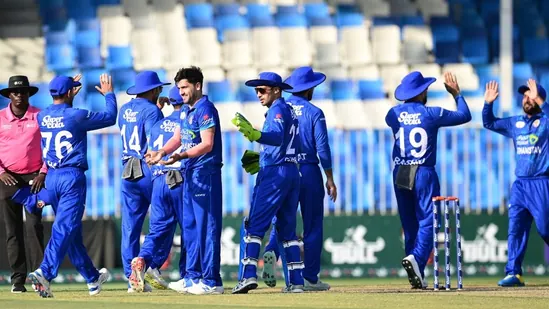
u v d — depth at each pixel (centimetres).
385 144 5797
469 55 7200
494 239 5300
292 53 7106
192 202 3212
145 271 3494
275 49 7119
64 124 3344
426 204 3581
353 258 5256
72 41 7075
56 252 3306
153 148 3594
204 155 3195
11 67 6962
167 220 3534
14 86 3641
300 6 7338
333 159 5644
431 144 3584
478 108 6794
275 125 3148
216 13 7262
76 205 3356
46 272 3288
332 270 5253
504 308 2636
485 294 3222
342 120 6644
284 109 3195
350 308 2617
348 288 3794
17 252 3734
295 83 3569
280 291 3450
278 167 3212
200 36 7131
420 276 3559
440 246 5281
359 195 5541
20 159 3688
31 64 7000
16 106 3684
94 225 5119
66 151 3350
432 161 3591
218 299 2988
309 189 3528
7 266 5066
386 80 6981
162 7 7281
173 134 3562
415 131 3572
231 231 5184
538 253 5291
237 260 5181
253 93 6769
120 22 7194
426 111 3578
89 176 5494
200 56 7050
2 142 3700
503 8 6375
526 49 7325
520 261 3950
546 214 3872
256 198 3222
